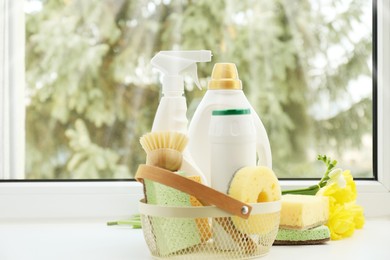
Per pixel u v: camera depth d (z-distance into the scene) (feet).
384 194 4.51
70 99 7.16
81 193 4.50
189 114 6.59
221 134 3.08
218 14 7.18
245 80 7.16
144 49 7.26
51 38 6.98
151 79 7.29
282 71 7.06
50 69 7.02
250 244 3.03
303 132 6.98
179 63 3.59
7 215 4.47
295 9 6.95
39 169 7.11
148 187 3.01
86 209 4.50
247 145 3.10
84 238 3.74
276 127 7.09
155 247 3.03
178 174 2.88
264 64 7.12
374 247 3.38
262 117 7.14
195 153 3.45
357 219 3.93
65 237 3.78
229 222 2.97
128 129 7.32
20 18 5.81
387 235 3.77
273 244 3.44
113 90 7.29
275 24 7.06
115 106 7.29
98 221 4.40
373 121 4.61
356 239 3.64
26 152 6.96
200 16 7.20
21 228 4.13
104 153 7.32
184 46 7.22
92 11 7.13
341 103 6.69
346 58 6.61
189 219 2.98
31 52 6.89
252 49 7.13
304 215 3.38
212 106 3.41
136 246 3.48
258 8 7.11
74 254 3.27
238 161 3.08
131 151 7.35
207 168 3.46
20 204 4.47
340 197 3.76
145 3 7.22
